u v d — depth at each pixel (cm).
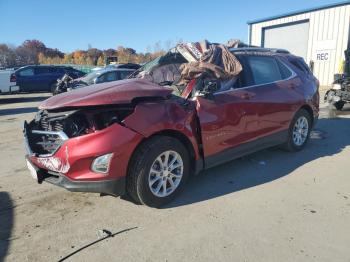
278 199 438
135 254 328
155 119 402
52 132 391
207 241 347
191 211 410
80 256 327
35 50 8844
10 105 1614
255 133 527
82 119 390
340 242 342
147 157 395
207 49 512
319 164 567
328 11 2117
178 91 469
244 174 526
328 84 2172
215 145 467
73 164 373
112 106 394
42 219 398
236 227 372
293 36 2356
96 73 1425
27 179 527
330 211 405
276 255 322
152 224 382
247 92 512
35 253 333
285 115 580
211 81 459
